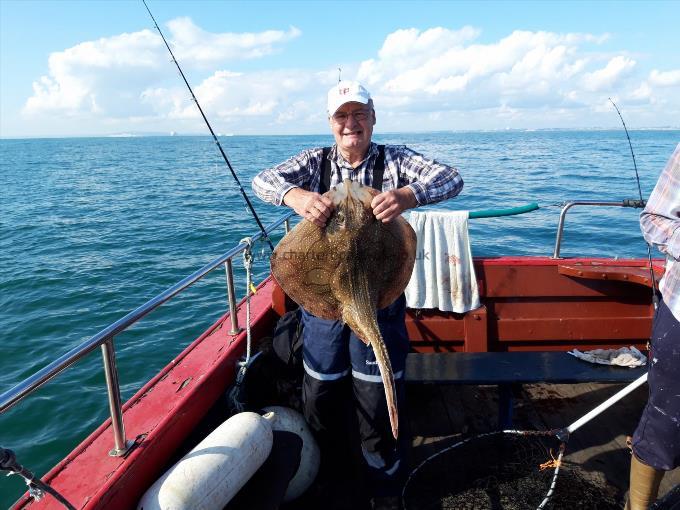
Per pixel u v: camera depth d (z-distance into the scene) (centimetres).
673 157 210
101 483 223
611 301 439
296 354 346
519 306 445
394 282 272
